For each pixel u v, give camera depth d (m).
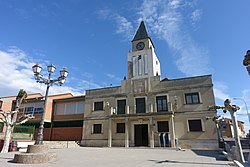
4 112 15.96
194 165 8.17
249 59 6.21
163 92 22.02
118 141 22.25
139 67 26.06
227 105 8.96
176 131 20.08
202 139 18.84
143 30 28.86
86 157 11.34
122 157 11.38
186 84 21.25
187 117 20.08
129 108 22.94
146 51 26.58
